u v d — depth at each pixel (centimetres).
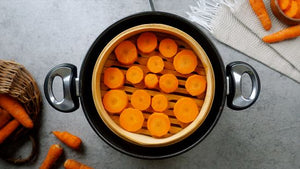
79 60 67
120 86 51
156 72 50
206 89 50
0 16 68
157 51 52
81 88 49
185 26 52
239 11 66
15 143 66
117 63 52
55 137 67
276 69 67
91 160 66
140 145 50
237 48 67
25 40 68
